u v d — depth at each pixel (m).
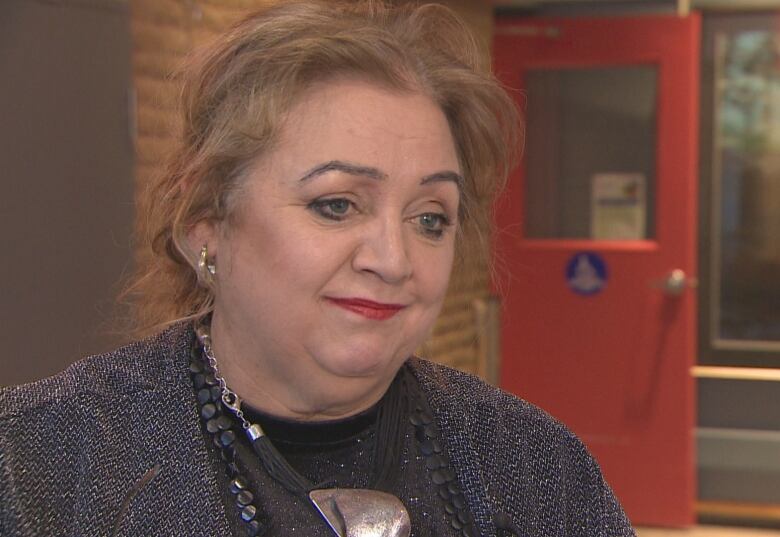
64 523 0.89
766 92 4.24
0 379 1.81
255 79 0.91
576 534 1.11
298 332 0.92
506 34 4.23
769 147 4.26
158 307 1.08
